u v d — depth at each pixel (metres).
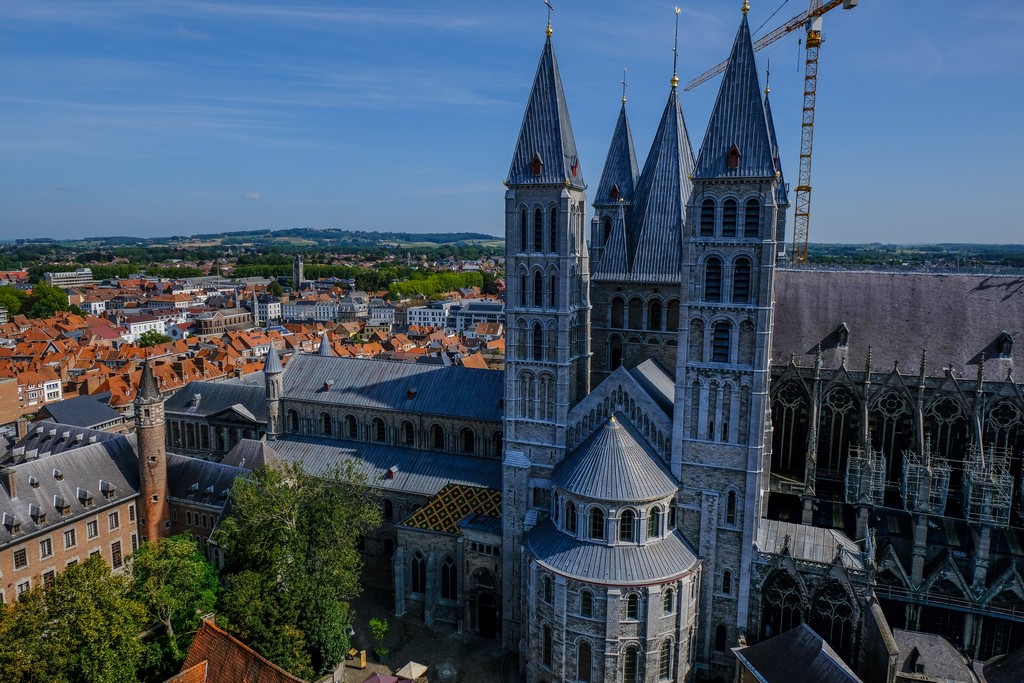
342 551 82.06
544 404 83.69
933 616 78.75
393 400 112.94
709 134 72.75
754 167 70.75
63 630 65.31
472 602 89.69
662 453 78.75
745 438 74.56
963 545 81.25
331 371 121.38
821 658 62.59
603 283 93.62
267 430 121.94
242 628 73.06
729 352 74.00
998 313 90.06
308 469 111.69
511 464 84.25
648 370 87.38
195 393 137.50
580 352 88.19
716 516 76.69
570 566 71.94
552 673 74.50
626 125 95.88
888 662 65.50
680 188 88.94
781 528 80.38
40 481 98.00
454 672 81.69
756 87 71.19
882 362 91.00
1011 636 76.00
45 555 96.06
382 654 84.56
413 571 95.00
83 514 100.06
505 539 85.12
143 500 107.69
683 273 74.81
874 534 80.19
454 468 105.50
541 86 80.56
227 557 86.69
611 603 69.94
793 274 99.62
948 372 87.12
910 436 90.25
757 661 66.69
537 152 80.62
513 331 83.94
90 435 120.12
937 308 92.56
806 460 85.88
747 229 72.31
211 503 105.69
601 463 72.94
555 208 80.69
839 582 73.44
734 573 77.06
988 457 82.06
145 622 77.69
